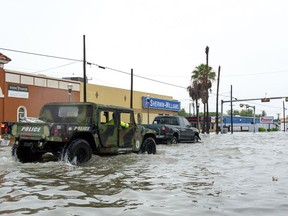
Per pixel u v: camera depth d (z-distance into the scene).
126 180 6.97
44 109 10.64
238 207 4.88
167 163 9.82
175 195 5.61
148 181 6.87
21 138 9.38
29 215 4.38
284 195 5.64
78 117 10.09
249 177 7.43
